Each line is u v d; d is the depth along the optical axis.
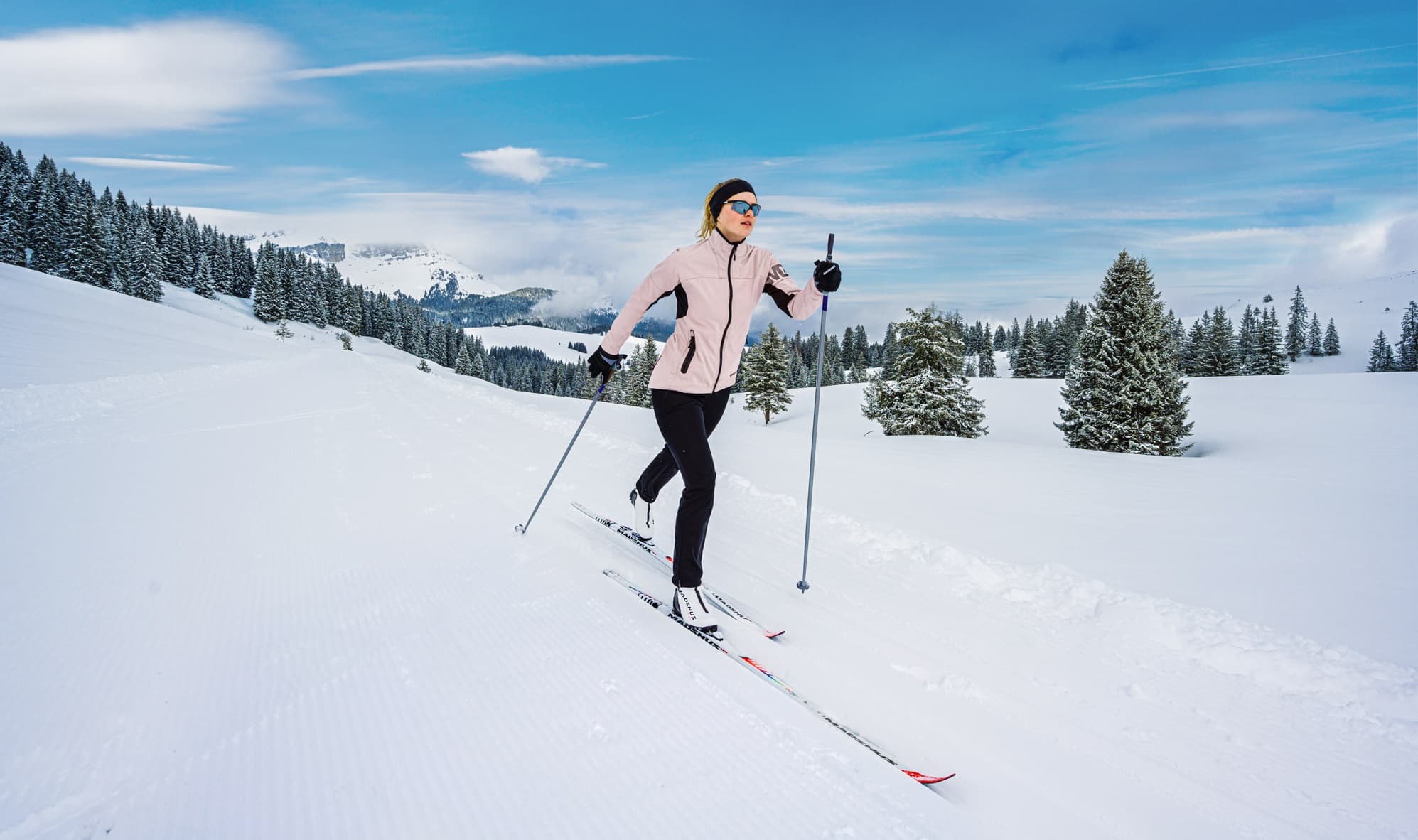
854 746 1.79
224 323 71.44
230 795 1.49
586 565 3.20
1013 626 2.72
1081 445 20.34
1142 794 1.67
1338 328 115.06
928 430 23.88
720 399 2.79
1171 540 4.12
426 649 2.25
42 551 3.12
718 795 1.56
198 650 2.19
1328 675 2.22
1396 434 13.59
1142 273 19.03
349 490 4.77
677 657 2.25
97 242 61.22
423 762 1.64
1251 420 18.50
